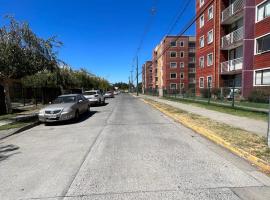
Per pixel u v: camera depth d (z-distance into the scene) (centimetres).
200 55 3694
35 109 2177
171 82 7406
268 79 2145
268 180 498
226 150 730
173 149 748
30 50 1614
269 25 2109
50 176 548
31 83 3072
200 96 2825
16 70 1566
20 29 1590
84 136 990
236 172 544
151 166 592
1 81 1798
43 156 712
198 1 3731
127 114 1755
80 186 487
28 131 1184
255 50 2319
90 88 6425
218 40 3073
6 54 1499
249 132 919
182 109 1873
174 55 7419
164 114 1723
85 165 615
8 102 1791
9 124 1315
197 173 540
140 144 820
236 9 2616
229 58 3061
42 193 461
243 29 2419
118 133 1027
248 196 429
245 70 2391
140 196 435
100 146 808
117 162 630
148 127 1165
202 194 438
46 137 1008
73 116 1420
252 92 1838
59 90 3431
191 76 7456
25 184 507
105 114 1795
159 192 449
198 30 3772
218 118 1316
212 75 3228
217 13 3077
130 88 14050
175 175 531
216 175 527
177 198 424
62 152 750
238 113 1500
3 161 677
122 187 475
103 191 461
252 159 614
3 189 486
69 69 4197
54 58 1786
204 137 924
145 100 3503
